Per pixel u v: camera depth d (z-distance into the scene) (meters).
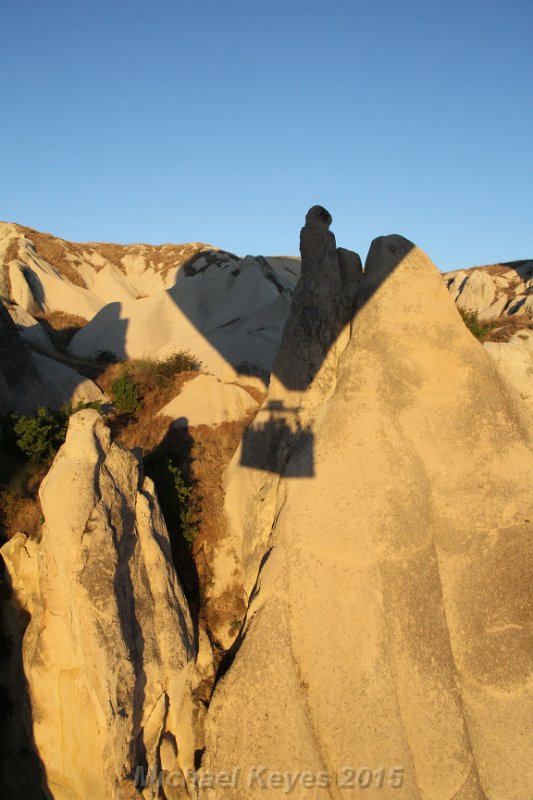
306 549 11.16
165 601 10.88
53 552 10.64
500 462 12.03
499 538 11.41
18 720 11.62
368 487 11.43
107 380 28.19
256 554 12.38
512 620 10.84
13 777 11.38
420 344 12.66
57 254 65.38
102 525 10.44
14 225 69.56
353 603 10.66
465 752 9.94
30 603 11.98
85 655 9.85
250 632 10.85
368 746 9.84
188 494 14.00
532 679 10.48
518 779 9.95
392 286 13.12
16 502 14.19
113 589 10.12
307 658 10.52
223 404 19.94
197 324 43.22
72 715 10.47
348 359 12.80
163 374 25.98
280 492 12.20
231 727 10.30
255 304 44.56
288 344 13.86
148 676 10.27
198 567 13.12
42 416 18.12
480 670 10.53
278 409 13.62
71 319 47.72
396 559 10.98
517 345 15.57
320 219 14.05
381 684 10.16
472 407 12.33
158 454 16.38
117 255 71.75
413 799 9.60
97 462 11.04
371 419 12.04
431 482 11.78
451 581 11.14
